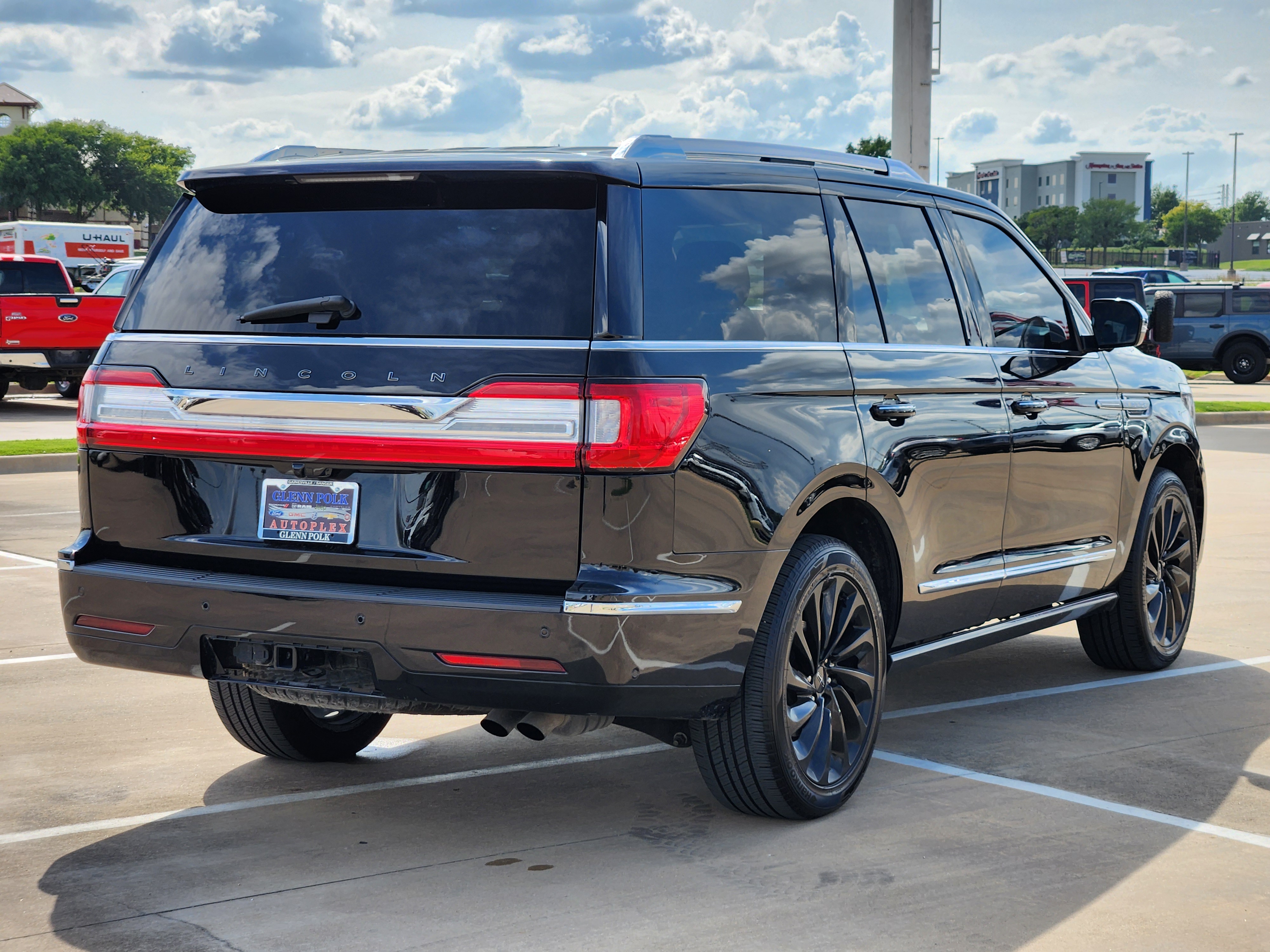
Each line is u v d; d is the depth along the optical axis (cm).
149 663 411
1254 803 454
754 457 394
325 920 357
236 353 399
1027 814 441
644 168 393
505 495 371
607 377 365
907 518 460
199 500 406
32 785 472
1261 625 748
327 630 380
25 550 979
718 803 453
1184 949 340
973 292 520
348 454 382
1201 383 3209
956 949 339
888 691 612
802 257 439
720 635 388
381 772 491
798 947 340
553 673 366
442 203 395
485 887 380
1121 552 607
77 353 2186
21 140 11812
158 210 12556
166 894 376
